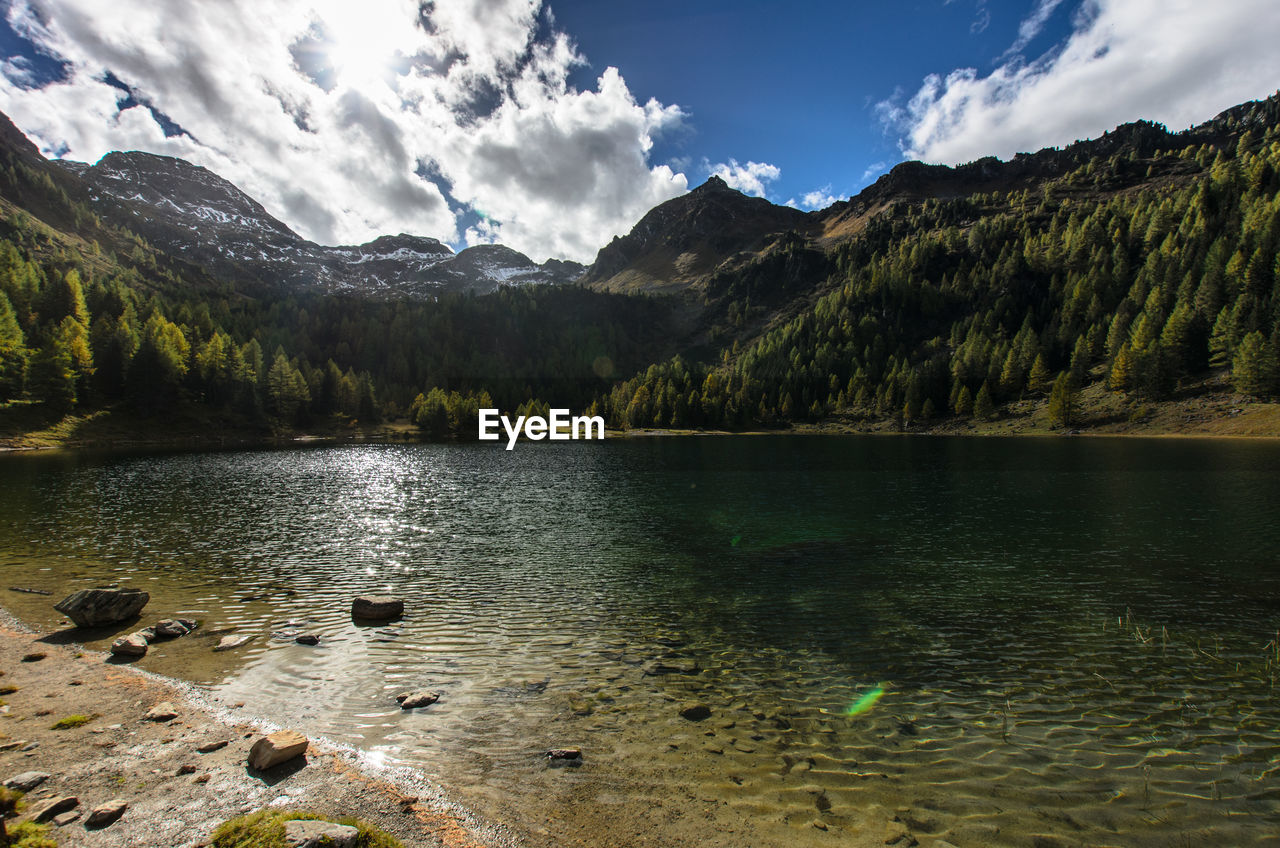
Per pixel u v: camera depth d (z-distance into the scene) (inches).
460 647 649.0
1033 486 2022.6
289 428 5723.4
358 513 1583.4
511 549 1159.6
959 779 392.2
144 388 4854.8
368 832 301.0
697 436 6530.5
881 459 3262.8
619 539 1254.3
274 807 339.0
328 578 942.4
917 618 748.0
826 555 1102.4
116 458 3208.7
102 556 1062.4
